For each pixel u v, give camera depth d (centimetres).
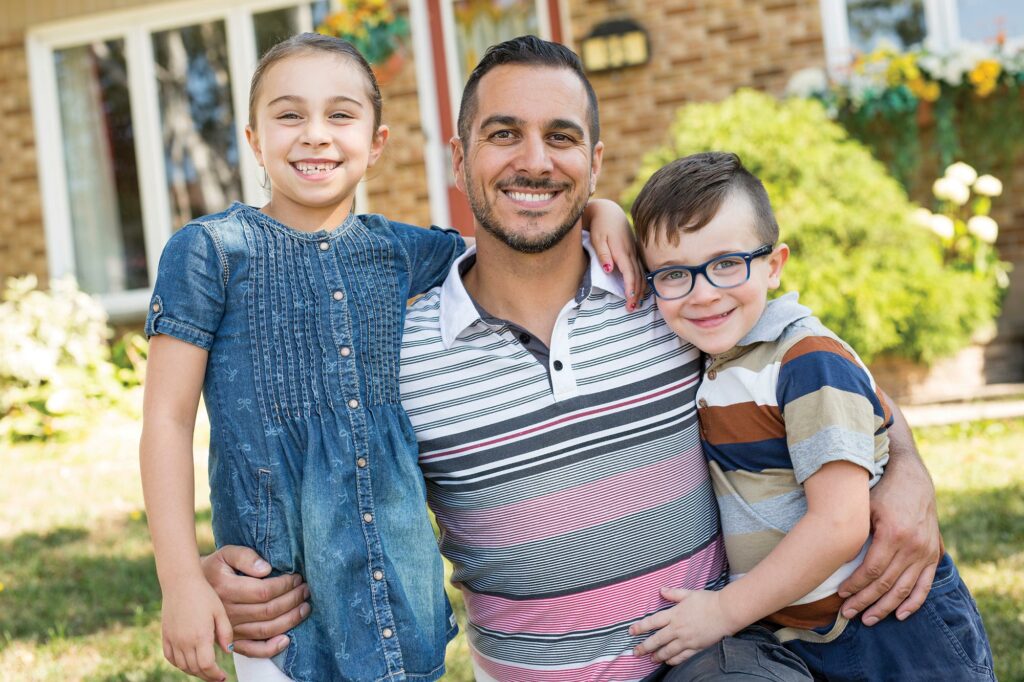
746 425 192
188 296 180
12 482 550
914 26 670
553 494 192
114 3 764
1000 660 264
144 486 175
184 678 300
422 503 189
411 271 207
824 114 587
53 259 779
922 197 648
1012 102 630
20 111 775
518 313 204
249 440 182
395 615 183
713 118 555
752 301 192
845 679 190
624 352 197
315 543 180
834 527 176
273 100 197
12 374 662
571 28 682
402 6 725
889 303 514
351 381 187
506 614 198
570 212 197
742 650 182
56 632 345
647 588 193
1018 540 347
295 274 189
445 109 750
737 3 659
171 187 786
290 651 181
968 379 552
